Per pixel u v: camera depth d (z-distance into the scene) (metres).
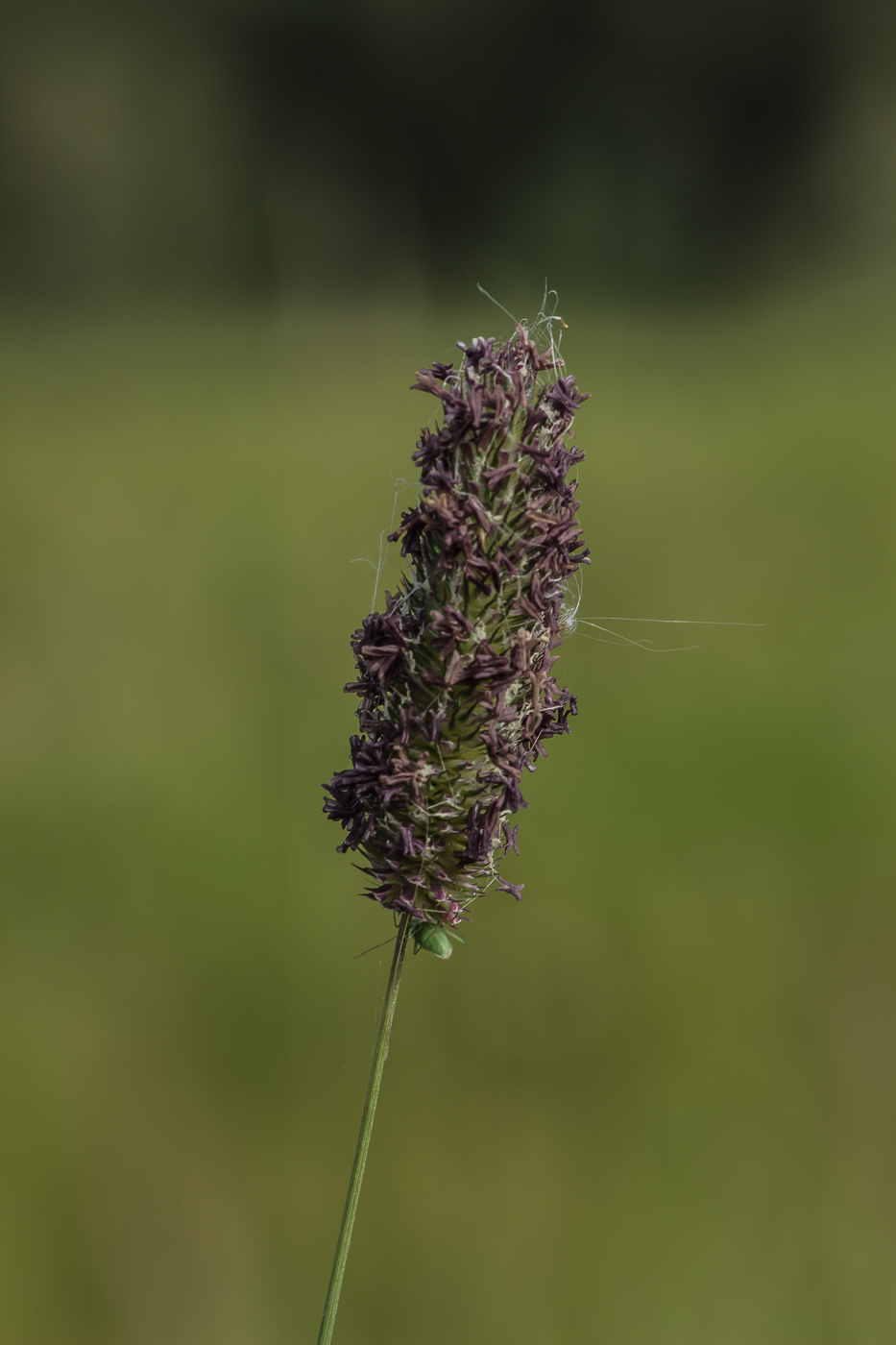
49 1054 7.05
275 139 55.81
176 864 8.56
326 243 47.72
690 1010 7.29
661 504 16.45
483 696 2.81
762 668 11.49
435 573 2.84
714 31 59.88
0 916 8.00
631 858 8.55
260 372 32.72
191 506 17.34
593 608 12.97
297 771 9.71
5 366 37.31
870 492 15.79
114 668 11.90
